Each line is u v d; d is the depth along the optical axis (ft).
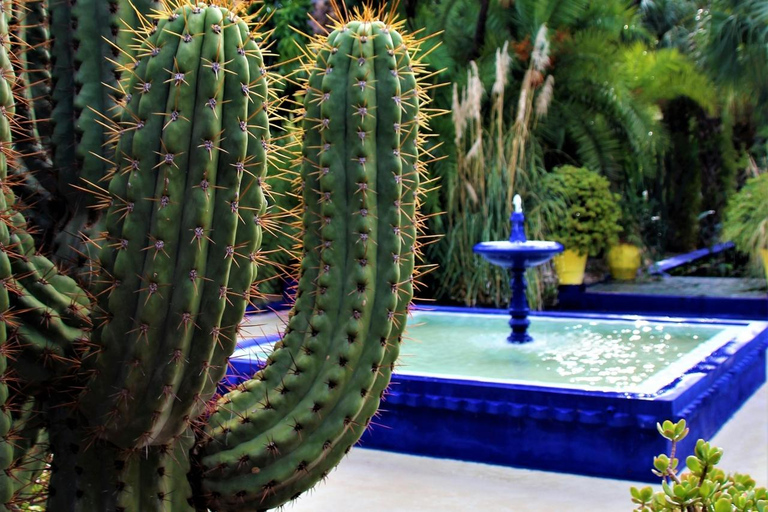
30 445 7.79
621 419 14.98
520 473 15.74
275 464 7.94
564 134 37.09
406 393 16.96
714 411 17.74
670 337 22.17
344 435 8.23
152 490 7.54
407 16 37.55
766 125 46.34
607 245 33.86
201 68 6.72
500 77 30.83
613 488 14.76
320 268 8.14
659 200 46.88
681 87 40.45
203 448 8.05
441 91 35.09
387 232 8.13
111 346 6.81
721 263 41.04
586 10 37.78
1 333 6.66
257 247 7.20
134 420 6.98
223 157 6.85
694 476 7.00
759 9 35.63
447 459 16.69
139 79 6.85
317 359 7.98
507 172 31.22
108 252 6.86
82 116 7.70
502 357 20.27
